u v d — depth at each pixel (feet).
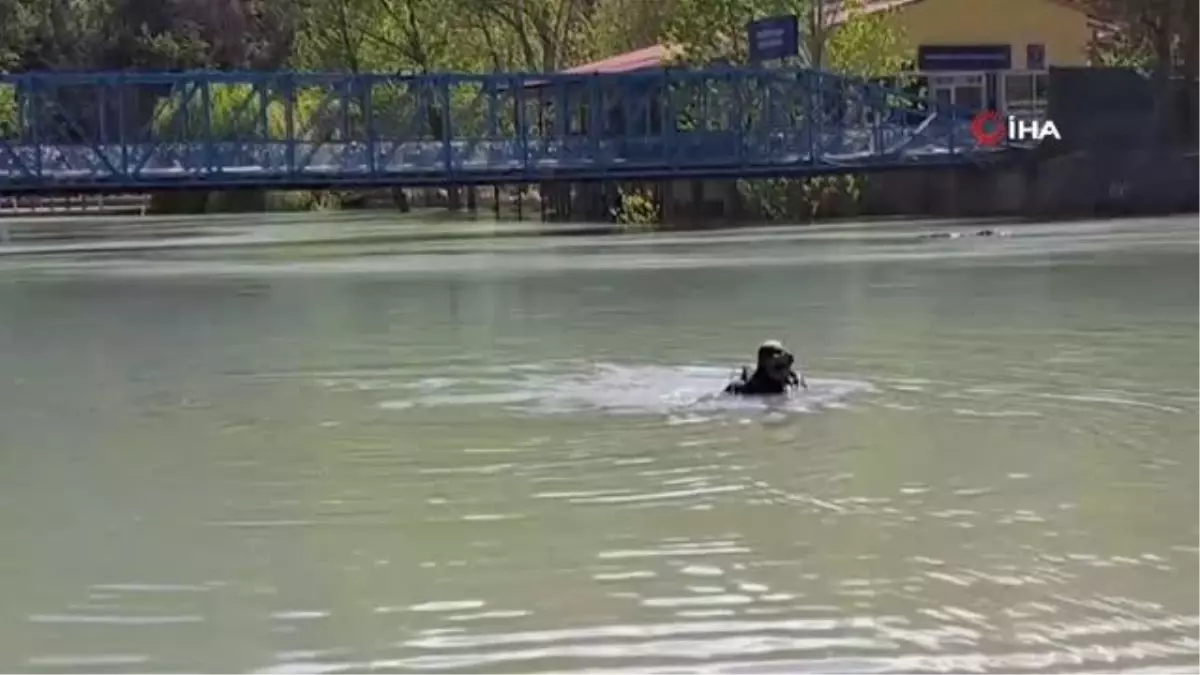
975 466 52.34
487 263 158.81
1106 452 54.49
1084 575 39.22
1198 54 242.78
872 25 252.62
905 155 234.17
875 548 42.11
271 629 36.35
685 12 259.80
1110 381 69.97
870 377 71.92
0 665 34.40
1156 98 236.43
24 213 345.92
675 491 49.29
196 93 256.11
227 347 90.12
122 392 73.05
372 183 219.61
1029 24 271.69
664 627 35.94
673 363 77.77
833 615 36.50
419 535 44.42
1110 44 265.54
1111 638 34.60
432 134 248.73
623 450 55.67
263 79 222.69
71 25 413.59
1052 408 63.46
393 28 342.44
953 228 200.23
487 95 248.93
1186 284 116.16
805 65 250.78
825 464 52.95
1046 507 46.44
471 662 34.01
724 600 37.76
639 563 41.04
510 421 62.13
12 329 103.40
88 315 112.47
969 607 36.86
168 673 33.83
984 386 68.95
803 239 186.60
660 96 240.32
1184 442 56.18
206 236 236.22
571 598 38.11
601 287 125.49
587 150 230.27
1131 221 205.57
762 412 63.21
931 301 107.55
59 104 231.91
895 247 165.07
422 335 93.50
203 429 62.49
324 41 353.92
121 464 55.67
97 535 45.21
